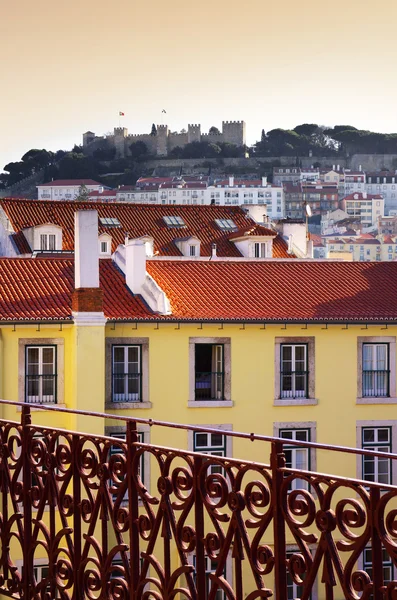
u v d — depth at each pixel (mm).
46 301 44125
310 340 45156
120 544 10789
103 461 11047
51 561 11727
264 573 9227
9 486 12492
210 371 45312
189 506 10039
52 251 86375
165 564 10367
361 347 45719
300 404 44812
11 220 91438
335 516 8625
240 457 44062
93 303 42375
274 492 9156
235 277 49031
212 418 44000
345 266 51719
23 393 42375
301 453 44906
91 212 42625
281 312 45406
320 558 8719
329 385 45281
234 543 9570
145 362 43438
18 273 46375
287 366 45062
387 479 45438
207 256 93125
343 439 45219
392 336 46094
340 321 45000
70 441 11523
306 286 48969
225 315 44500
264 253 94062
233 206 101562
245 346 44500
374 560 8266
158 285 46938
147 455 42125
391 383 45969
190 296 46344
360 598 8344
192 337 44062
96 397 42312
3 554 12617
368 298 48125
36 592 11992
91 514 11203
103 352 42469
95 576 11188
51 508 11758
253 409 44406
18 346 42344
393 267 52219
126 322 43062
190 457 10094
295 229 101062
